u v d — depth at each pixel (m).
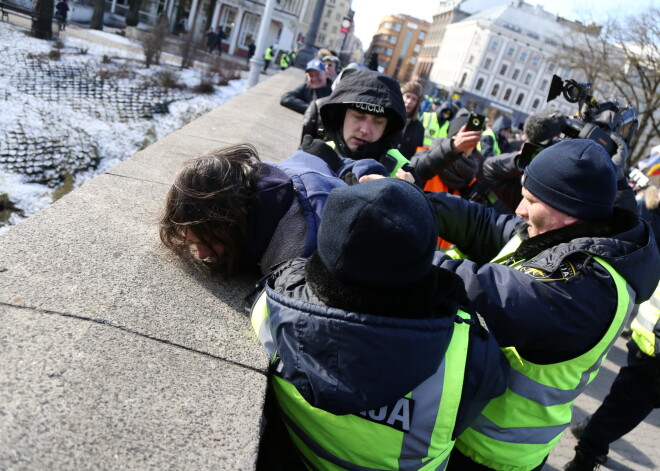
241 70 22.55
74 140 9.80
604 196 1.48
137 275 1.63
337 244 1.02
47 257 1.58
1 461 0.88
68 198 2.10
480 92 68.81
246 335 1.49
